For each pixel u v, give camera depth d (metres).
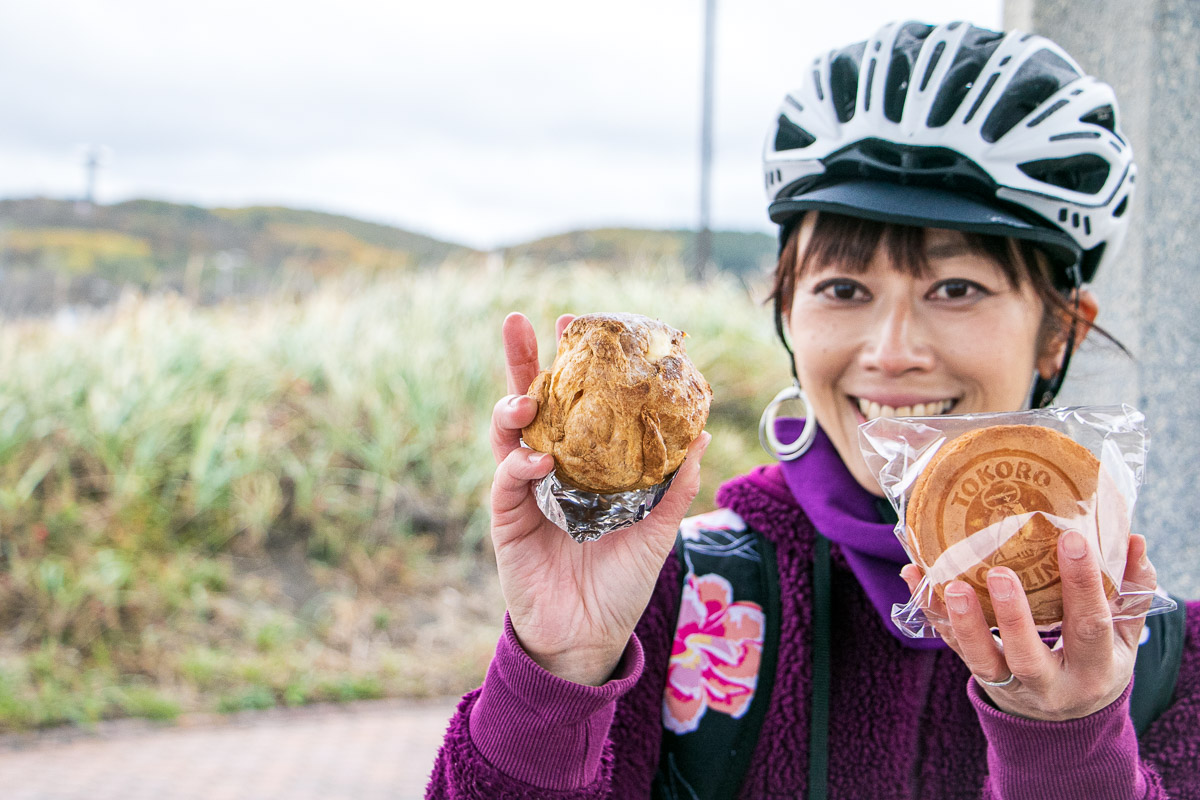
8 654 5.87
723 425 8.72
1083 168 1.54
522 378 1.39
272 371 8.33
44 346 8.35
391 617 6.68
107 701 5.65
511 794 1.28
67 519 6.68
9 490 6.76
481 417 8.16
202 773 4.86
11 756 5.02
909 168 1.51
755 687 1.53
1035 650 1.11
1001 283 1.50
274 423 7.88
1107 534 1.19
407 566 7.12
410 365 8.43
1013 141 1.49
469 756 1.31
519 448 1.28
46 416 7.32
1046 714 1.18
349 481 7.63
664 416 1.26
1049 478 1.20
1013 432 1.23
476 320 9.52
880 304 1.54
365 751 5.19
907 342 1.50
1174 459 2.46
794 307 1.66
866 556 1.51
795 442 1.65
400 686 6.04
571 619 1.30
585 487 1.26
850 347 1.55
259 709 5.75
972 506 1.21
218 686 5.89
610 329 1.27
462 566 7.23
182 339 8.34
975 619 1.14
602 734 1.32
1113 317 2.53
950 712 1.52
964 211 1.46
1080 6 2.59
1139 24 2.43
